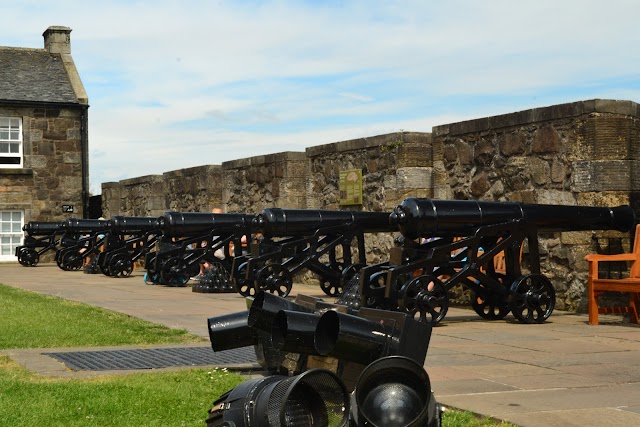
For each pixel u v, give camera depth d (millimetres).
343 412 3797
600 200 10664
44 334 8594
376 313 4496
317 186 16562
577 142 10961
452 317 10453
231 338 5211
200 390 5789
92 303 12281
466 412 4969
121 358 7262
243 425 3873
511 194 12062
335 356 4320
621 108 10734
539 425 4637
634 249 9656
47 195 28516
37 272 21562
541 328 9234
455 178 13117
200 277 14938
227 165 19719
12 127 28375
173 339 8414
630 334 8688
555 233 11250
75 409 5195
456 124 13008
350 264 13008
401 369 3789
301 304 5527
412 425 3705
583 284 10883
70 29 30219
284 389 3805
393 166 14117
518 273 9820
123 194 26438
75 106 28719
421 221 9297
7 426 4793
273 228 12602
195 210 21438
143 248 19734
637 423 4684
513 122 11922
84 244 22453
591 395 5488
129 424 4875
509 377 6156
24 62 29422
